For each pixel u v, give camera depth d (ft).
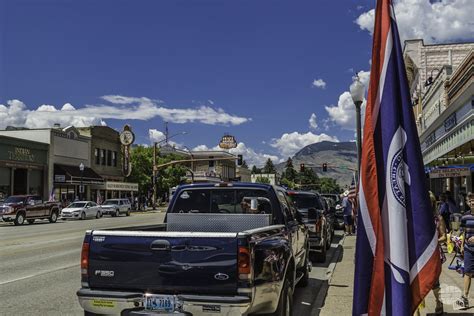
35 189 150.30
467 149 71.36
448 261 40.68
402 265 13.06
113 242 18.04
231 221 22.86
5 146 135.74
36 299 29.22
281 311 19.75
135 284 17.66
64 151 163.02
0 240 67.15
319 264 45.83
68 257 48.85
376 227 13.44
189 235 17.28
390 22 13.87
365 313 13.46
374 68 13.93
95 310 17.97
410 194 13.32
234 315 16.47
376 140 13.70
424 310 24.29
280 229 21.47
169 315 16.88
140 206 203.00
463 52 136.36
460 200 79.30
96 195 183.93
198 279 17.02
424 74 137.90
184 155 371.97
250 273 16.76
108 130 193.57
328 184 573.33
